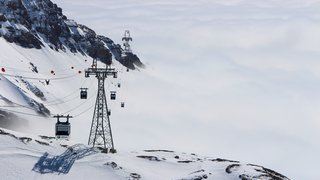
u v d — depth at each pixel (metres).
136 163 89.69
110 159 86.25
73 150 88.44
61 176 75.19
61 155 84.12
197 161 96.31
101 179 76.69
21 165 75.81
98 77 99.75
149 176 81.44
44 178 73.31
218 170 88.06
